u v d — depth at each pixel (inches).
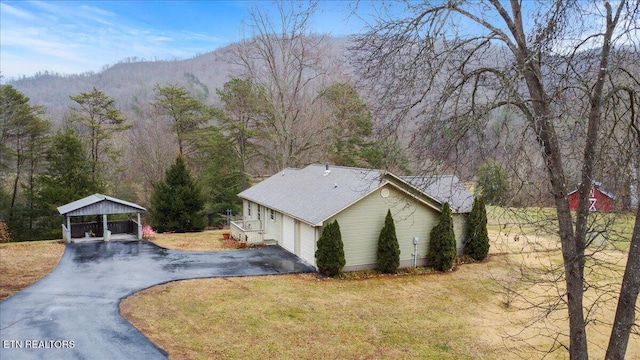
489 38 263.9
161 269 681.6
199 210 1169.4
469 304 565.6
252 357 400.5
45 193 1126.4
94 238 937.5
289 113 1298.0
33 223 1190.9
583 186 263.6
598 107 249.4
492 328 492.4
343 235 688.4
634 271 243.6
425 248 748.6
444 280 668.7
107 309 499.5
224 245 890.7
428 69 258.7
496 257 805.9
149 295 554.6
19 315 476.4
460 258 784.3
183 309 510.6
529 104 254.1
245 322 479.8
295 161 1327.5
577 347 265.6
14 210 1161.4
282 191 933.8
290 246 823.1
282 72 1263.5
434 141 267.1
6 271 653.9
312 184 868.6
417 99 267.1
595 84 247.6
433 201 740.7
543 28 245.6
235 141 1413.6
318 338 449.4
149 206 1366.9
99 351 392.2
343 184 765.3
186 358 387.9
